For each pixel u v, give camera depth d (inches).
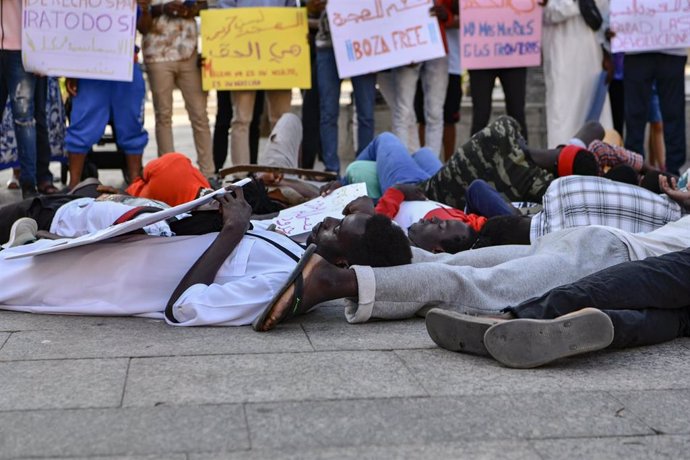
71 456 99.8
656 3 321.4
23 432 105.9
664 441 106.7
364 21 315.6
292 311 148.4
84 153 304.7
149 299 160.4
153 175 223.8
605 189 188.1
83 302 160.9
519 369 131.8
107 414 111.5
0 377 124.6
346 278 151.1
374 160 264.8
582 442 106.1
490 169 232.8
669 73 332.2
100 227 187.6
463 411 114.7
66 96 371.2
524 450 103.5
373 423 110.3
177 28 313.9
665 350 143.2
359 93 327.9
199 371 128.0
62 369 128.3
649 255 160.9
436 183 238.7
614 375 130.0
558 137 349.1
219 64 317.1
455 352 139.5
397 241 159.9
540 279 156.0
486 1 323.0
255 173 251.6
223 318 152.1
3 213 195.6
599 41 344.5
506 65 327.3
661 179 195.2
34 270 161.8
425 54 317.1
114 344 141.6
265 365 131.2
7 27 290.4
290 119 289.3
